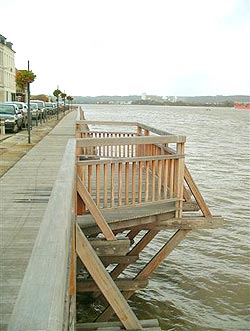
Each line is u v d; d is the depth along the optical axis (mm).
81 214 6160
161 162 6773
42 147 15016
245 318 8375
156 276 10164
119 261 7191
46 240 1870
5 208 6539
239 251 11938
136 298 9008
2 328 3041
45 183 8500
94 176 8648
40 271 1506
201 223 7070
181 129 65688
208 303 8945
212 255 11617
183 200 7504
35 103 33500
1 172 9750
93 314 7812
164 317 8305
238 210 16359
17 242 4957
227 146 41281
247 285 9781
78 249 4836
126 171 6426
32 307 1243
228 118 125312
